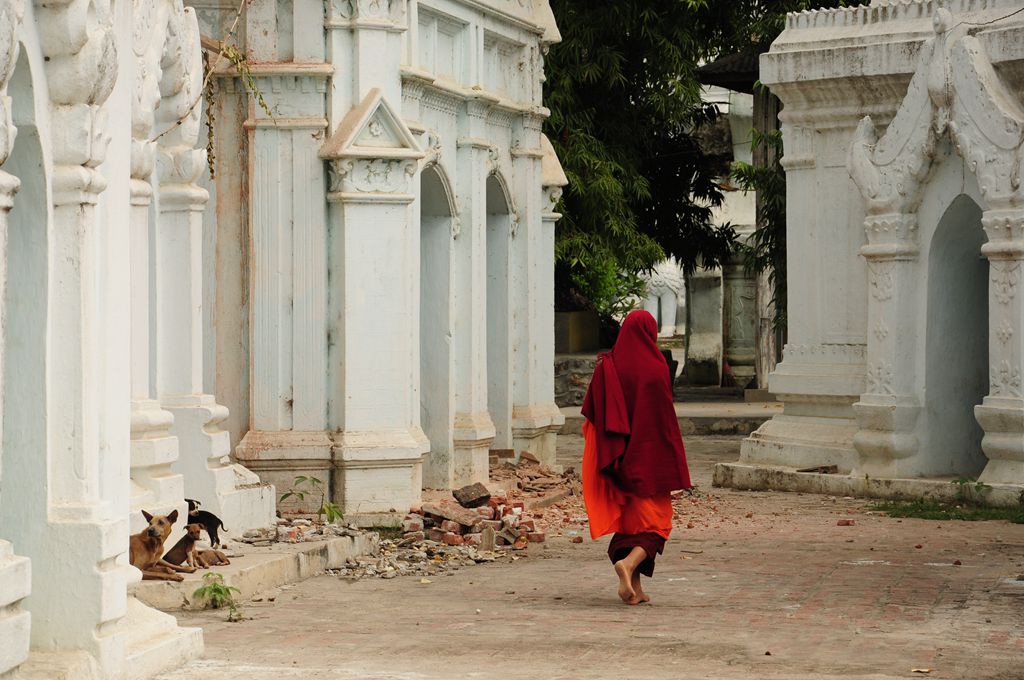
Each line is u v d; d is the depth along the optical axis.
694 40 42.12
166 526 15.62
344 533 19.28
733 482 27.98
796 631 14.59
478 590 17.09
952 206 25.55
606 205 41.09
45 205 11.25
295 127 21.41
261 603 16.12
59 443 11.50
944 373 26.31
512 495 24.83
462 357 24.61
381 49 21.62
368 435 21.42
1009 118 24.20
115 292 12.10
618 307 55.31
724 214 54.25
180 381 18.66
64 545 11.45
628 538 16.06
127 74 12.34
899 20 26.98
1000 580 17.72
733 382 50.34
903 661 13.16
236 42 21.56
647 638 14.22
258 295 21.53
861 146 26.33
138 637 12.51
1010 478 24.47
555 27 27.70
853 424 27.25
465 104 24.48
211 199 21.70
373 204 21.45
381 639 14.17
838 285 27.67
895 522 23.27
